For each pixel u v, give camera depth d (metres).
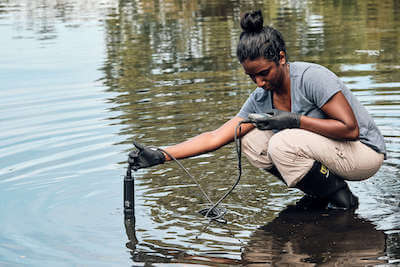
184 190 4.07
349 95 3.66
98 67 8.13
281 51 3.46
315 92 3.50
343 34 9.89
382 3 13.73
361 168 3.70
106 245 3.23
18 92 6.86
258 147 3.84
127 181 3.63
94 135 5.18
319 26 10.87
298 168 3.62
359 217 3.54
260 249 3.13
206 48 9.21
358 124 3.69
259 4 14.46
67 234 3.38
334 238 3.24
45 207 3.79
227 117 5.54
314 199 3.86
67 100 6.44
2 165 4.53
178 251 3.13
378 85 6.51
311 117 3.58
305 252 3.07
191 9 14.16
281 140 3.59
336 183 3.68
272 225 3.46
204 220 3.57
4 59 8.85
